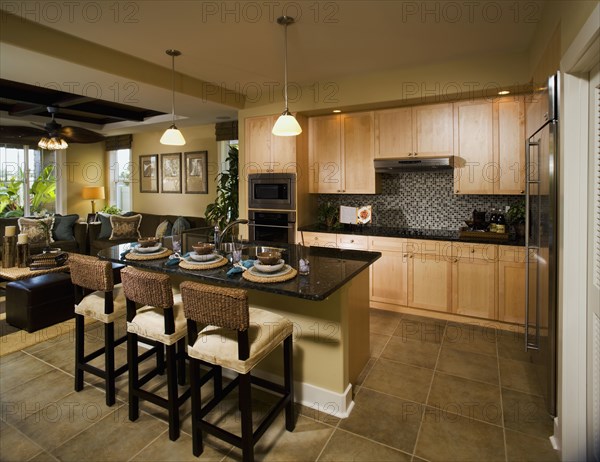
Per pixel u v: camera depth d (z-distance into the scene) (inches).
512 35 118.2
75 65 123.3
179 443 83.7
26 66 124.6
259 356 74.5
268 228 190.4
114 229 248.1
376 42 123.6
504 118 146.1
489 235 145.9
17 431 87.3
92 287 96.1
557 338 83.2
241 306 68.2
